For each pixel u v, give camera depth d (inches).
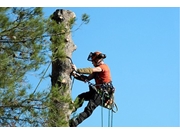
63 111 423.2
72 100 424.2
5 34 439.8
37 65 433.1
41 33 441.4
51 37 437.4
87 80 434.3
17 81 431.8
